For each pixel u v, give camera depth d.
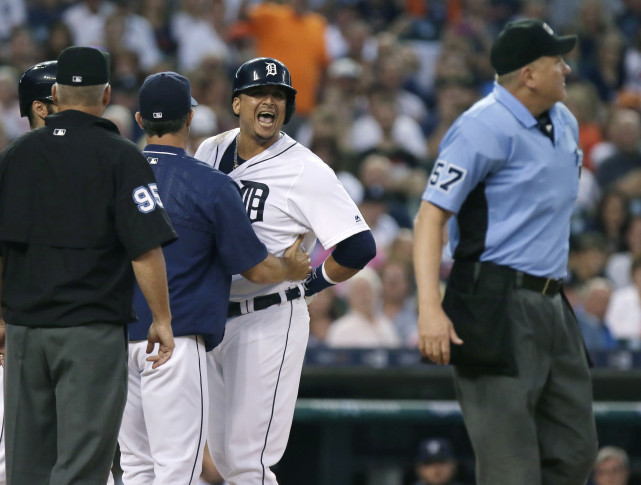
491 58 16.28
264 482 15.75
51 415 13.93
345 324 27.86
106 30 43.06
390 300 29.95
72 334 13.54
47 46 41.84
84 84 13.93
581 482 16.34
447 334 15.59
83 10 44.56
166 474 14.58
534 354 15.79
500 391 15.71
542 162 15.83
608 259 34.03
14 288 13.87
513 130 15.77
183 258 14.86
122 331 13.88
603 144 43.38
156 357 13.86
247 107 15.79
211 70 40.88
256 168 15.96
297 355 15.98
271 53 43.94
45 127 13.95
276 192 15.81
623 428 25.98
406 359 24.59
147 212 13.45
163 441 14.75
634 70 51.75
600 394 24.92
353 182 36.78
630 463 25.97
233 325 15.80
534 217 15.88
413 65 47.78
